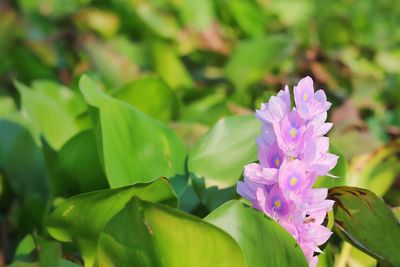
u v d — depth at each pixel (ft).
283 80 4.92
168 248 2.84
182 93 4.64
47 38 5.08
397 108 5.17
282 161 2.85
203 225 2.77
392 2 7.16
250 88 4.96
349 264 3.36
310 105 2.85
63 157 3.51
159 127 3.40
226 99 4.78
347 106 4.37
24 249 3.27
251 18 5.82
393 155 3.69
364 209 3.10
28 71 5.11
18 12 5.16
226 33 5.82
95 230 3.08
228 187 3.29
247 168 2.85
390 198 3.71
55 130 3.90
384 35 6.35
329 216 3.14
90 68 5.00
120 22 5.27
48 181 3.84
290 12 6.48
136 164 3.28
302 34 6.16
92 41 5.06
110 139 3.22
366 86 5.05
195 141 3.87
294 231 2.87
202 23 5.63
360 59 5.75
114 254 2.90
